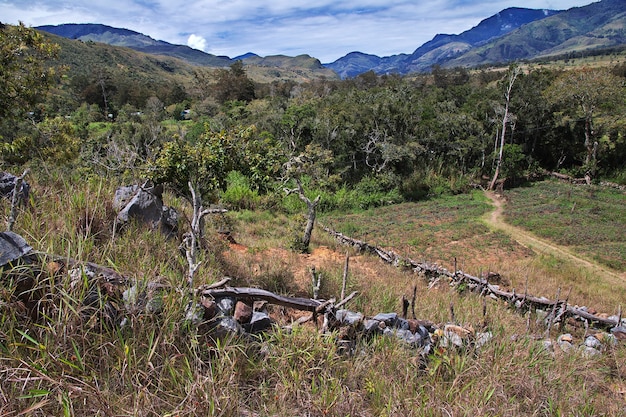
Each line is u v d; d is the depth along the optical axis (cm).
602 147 3909
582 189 3550
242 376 339
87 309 304
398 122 3812
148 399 264
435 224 2525
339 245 1602
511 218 2625
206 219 1220
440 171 3862
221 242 920
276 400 317
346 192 3175
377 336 445
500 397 374
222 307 395
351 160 3609
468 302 950
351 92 5612
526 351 495
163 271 400
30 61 1544
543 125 4256
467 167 4103
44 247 357
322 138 3578
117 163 930
